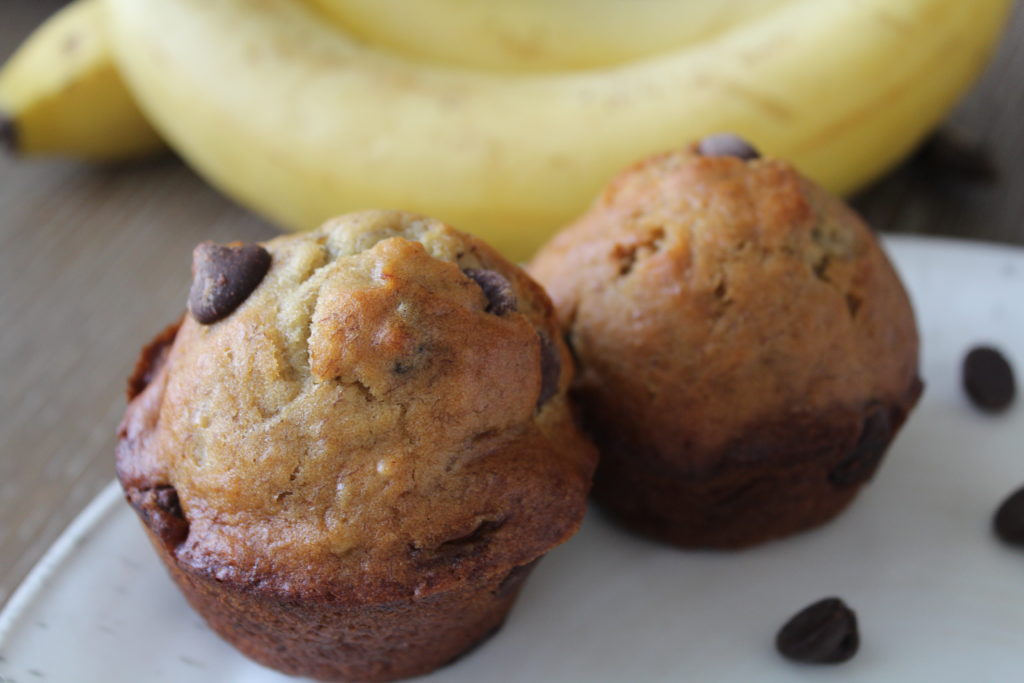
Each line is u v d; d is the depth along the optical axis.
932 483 0.23
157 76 0.28
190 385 0.19
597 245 0.21
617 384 0.21
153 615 0.21
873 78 0.26
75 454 0.26
